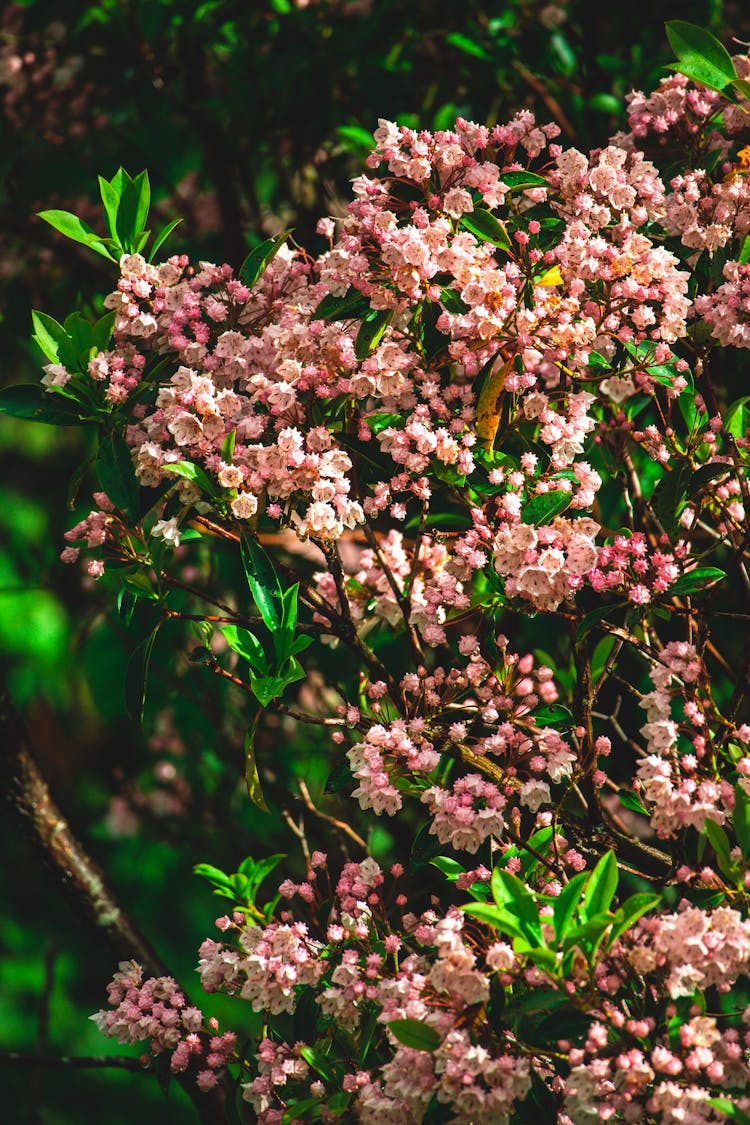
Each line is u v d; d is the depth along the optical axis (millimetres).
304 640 2439
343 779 2438
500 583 2418
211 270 2467
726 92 2492
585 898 2301
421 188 2443
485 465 2443
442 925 2305
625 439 2598
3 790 2779
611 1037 2281
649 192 2459
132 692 2459
